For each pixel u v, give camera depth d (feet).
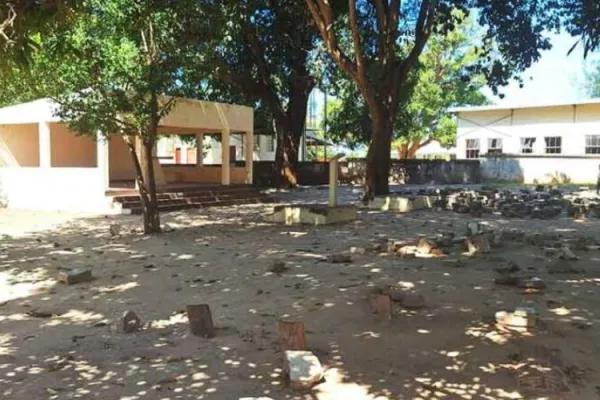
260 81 80.94
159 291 22.04
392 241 31.65
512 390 12.53
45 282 23.94
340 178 104.53
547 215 46.73
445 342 15.49
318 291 21.27
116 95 34.76
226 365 14.19
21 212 53.42
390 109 58.59
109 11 33.09
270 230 40.22
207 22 38.27
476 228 37.22
